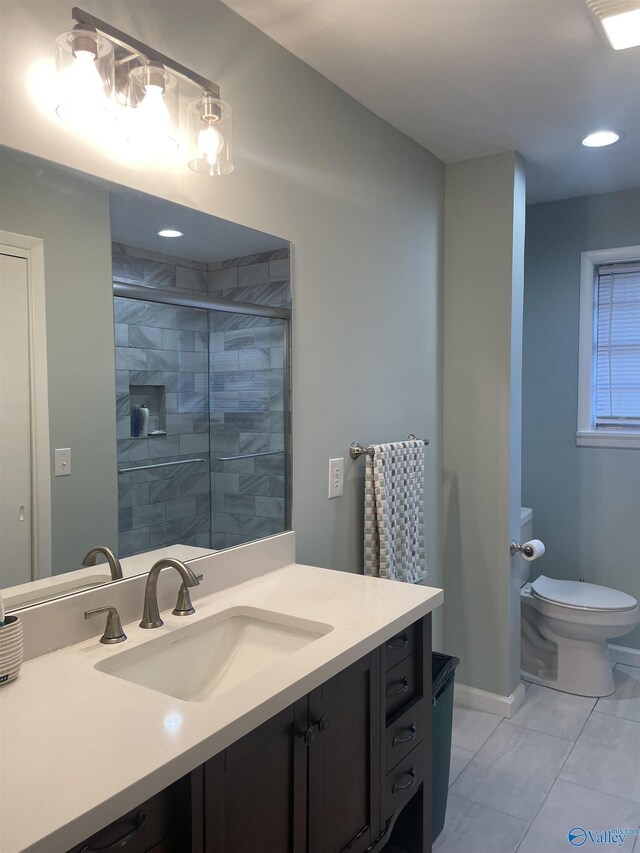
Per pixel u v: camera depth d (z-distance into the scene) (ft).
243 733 3.38
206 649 4.89
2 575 4.02
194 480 5.45
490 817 7.04
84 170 4.46
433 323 9.42
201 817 3.22
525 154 9.19
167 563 4.58
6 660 3.69
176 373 5.27
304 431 6.75
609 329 11.41
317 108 6.79
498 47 6.24
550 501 11.80
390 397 8.31
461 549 9.73
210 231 5.53
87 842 2.76
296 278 6.57
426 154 9.05
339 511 7.35
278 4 5.56
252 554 5.98
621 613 9.53
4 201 3.99
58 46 4.09
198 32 5.32
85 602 4.42
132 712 3.39
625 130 8.32
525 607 10.65
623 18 5.41
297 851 4.02
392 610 5.07
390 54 6.39
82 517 4.52
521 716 9.34
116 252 4.73
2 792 2.69
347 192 7.32
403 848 5.92
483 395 9.46
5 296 4.03
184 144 5.24
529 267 11.85
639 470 10.98
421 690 5.64
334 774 4.39
